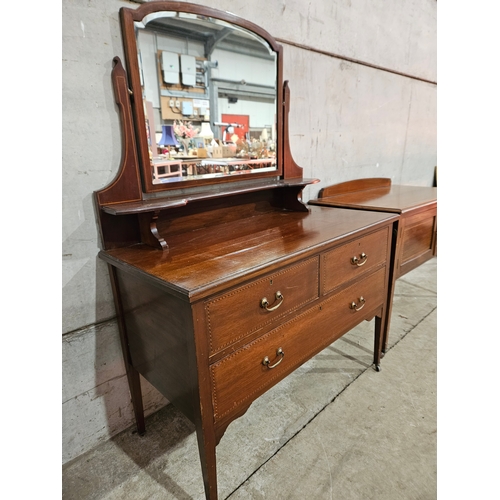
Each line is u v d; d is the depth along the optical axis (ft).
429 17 8.68
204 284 2.65
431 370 5.68
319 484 3.82
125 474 4.03
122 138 3.73
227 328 2.93
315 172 6.50
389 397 5.10
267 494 3.73
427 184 10.62
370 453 4.18
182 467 4.11
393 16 7.47
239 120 4.71
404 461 4.07
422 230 6.00
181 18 3.92
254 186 4.75
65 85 3.32
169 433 4.59
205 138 4.39
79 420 4.17
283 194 5.45
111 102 3.62
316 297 3.84
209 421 2.98
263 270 3.03
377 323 5.39
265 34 4.71
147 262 3.25
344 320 4.41
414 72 8.68
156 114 3.90
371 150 7.87
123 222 3.81
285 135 5.38
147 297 3.32
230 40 4.39
